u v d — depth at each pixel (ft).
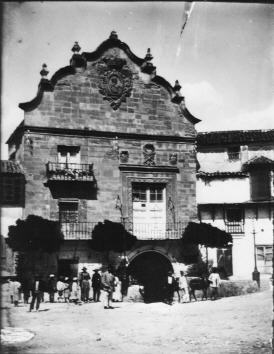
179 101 67.62
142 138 67.41
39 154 62.03
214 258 62.03
